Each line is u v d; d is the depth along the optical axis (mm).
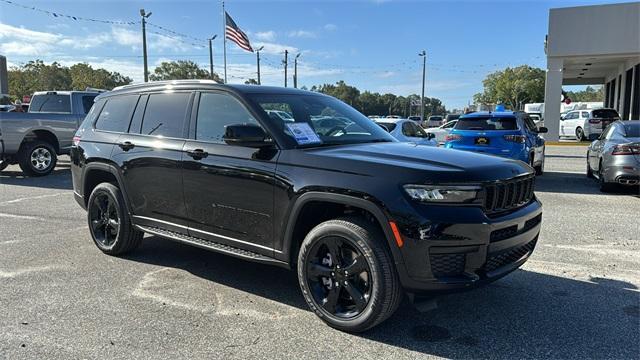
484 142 10375
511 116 10492
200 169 4488
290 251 3990
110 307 4191
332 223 3719
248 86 4688
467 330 3775
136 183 5156
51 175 13055
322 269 3822
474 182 3453
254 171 4102
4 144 11945
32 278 4891
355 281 3688
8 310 4121
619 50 23234
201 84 4809
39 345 3520
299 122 4348
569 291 4539
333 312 3789
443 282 3371
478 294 4473
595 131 25562
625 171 9266
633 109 25219
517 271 5078
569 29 23828
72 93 13281
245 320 3959
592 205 8602
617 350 3461
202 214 4562
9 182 11750
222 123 4516
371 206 3486
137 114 5367
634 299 4352
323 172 3746
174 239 4844
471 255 3414
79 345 3523
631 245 6016
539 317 3994
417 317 4004
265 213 4074
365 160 3672
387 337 3664
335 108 4996
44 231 6789
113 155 5391
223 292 4555
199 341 3594
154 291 4566
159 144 4926
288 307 4223
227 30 27703
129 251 5648
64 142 13062
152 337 3652
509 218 3633
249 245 4238
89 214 5801
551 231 6707
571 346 3521
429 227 3318
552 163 16078
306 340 3617
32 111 13617
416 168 3498
